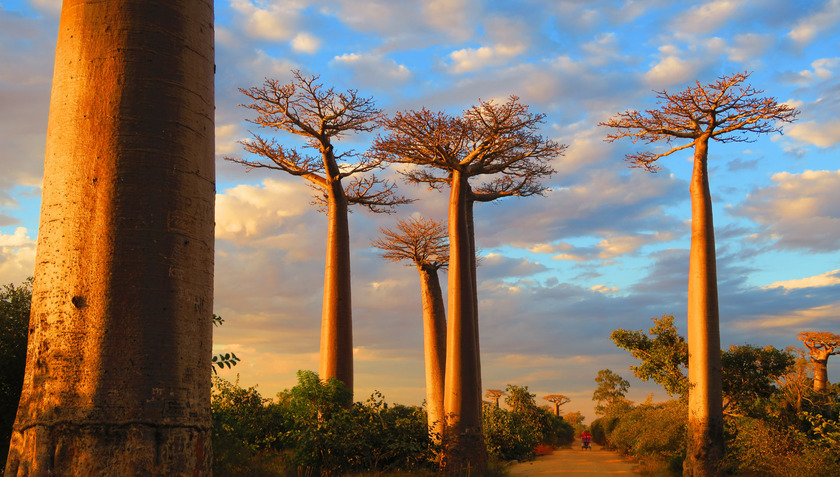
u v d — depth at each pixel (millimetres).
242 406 12531
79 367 2998
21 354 7719
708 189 16328
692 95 15727
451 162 16797
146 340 3076
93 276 3086
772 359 17750
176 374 3143
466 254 16672
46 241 3213
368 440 14234
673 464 16906
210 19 3789
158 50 3414
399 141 16578
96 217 3152
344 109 19062
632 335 20125
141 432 2971
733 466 14883
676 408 18969
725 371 17828
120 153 3229
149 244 3178
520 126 16109
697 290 15891
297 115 19125
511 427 22938
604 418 35938
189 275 3307
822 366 22250
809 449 13039
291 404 13711
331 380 14164
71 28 3414
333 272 19328
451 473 14922
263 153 19781
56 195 3234
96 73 3324
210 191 3592
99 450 2900
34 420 2986
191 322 3277
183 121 3432
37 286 3205
